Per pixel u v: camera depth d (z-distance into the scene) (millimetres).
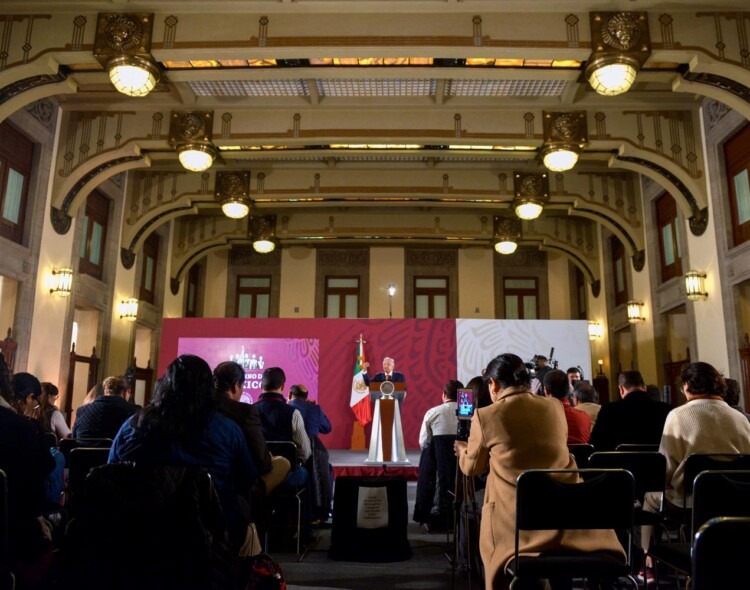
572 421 3785
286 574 3820
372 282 14852
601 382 12625
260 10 6336
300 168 10969
